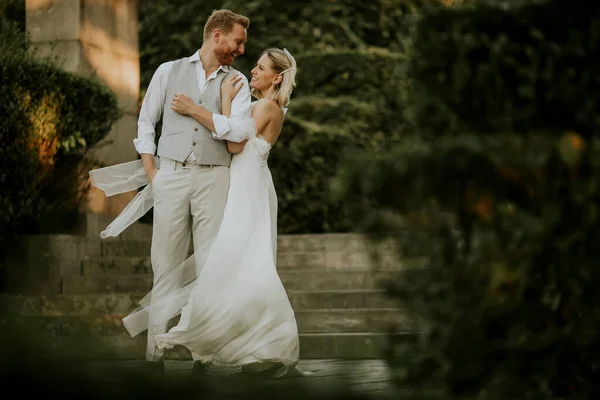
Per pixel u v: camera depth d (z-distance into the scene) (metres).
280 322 8.18
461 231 3.61
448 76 4.07
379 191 3.49
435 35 4.11
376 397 3.17
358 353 10.77
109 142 15.55
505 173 3.57
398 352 3.61
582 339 3.55
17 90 13.20
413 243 3.57
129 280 13.76
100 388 2.73
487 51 4.09
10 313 2.74
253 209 8.42
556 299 3.66
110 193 9.03
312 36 22.73
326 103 21.66
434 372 3.58
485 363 3.56
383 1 23.05
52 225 15.11
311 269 14.07
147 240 15.65
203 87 8.76
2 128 13.02
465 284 3.56
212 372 8.48
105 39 16.52
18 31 14.98
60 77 13.91
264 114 8.62
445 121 4.04
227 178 8.63
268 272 8.24
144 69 22.38
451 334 3.55
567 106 4.00
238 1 22.44
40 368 2.65
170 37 22.19
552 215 3.56
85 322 2.99
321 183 21.64
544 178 3.60
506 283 3.56
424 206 3.55
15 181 13.32
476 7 4.11
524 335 3.55
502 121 3.98
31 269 13.86
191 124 8.63
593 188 3.57
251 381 3.19
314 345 10.86
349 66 22.16
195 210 8.62
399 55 21.92
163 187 8.62
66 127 14.07
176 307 8.50
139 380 2.86
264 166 8.70
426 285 3.58
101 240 14.92
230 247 8.23
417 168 3.47
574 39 4.03
